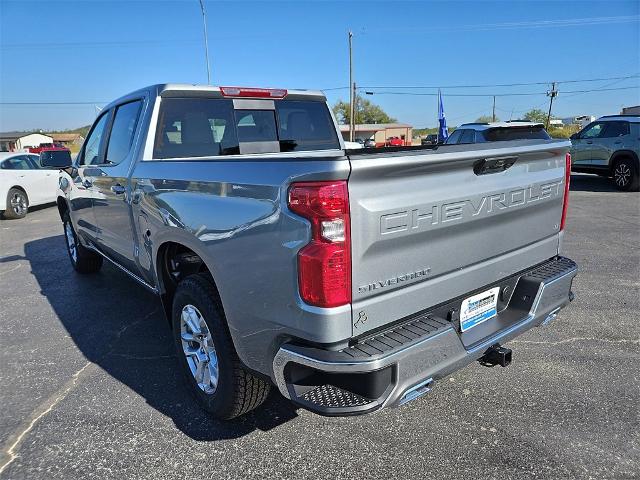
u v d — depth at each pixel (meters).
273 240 2.12
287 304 2.11
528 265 3.02
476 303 2.71
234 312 2.40
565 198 3.25
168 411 3.05
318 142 4.61
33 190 11.98
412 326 2.26
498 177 2.63
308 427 2.85
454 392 3.18
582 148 13.75
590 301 4.78
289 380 2.18
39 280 6.04
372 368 1.97
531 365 3.51
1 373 3.62
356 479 2.42
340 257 1.96
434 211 2.26
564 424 2.81
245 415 2.99
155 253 3.25
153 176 3.16
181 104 3.63
